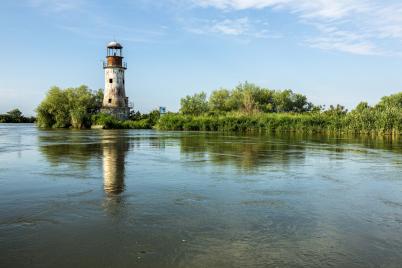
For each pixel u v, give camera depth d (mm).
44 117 88000
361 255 6871
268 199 10977
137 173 15484
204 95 97438
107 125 84188
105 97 91812
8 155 22141
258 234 7922
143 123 87688
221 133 58156
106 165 17844
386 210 9898
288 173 15711
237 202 10586
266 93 108438
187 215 9258
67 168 16766
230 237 7723
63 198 10938
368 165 18328
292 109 116375
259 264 6449
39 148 27281
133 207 9969
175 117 79062
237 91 104625
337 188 12656
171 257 6703
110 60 90688
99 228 8250
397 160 20406
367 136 49000
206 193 11711
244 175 15117
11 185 12828
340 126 57062
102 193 11625
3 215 9219
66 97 90562
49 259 6621
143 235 7809
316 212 9641
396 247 7270
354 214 9492
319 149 27312
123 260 6574
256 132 63219
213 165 18000
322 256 6809
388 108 52562
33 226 8383
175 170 16344
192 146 29734
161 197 11125
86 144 31672
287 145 31328
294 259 6668
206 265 6395
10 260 6582
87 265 6379
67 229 8180
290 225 8547
